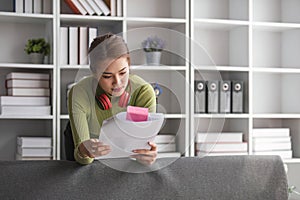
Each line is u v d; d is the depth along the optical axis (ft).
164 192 9.11
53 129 11.09
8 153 12.00
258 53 13.58
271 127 13.65
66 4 11.91
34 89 11.12
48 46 11.56
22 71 11.98
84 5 11.35
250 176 9.74
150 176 9.10
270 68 12.47
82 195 8.72
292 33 13.32
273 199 9.87
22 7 11.12
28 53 11.54
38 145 11.10
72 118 7.90
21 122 12.07
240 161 9.75
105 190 8.82
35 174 8.68
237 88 12.36
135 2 12.68
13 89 10.98
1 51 11.87
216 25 12.50
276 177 9.92
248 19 12.48
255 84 13.61
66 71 12.14
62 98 12.17
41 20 11.53
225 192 9.52
